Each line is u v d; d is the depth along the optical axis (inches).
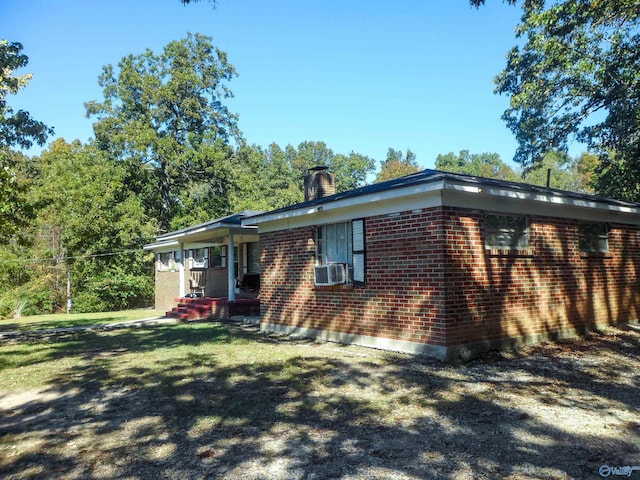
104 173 1230.9
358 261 370.6
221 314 623.2
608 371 272.4
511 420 192.4
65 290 1202.6
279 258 466.0
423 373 271.4
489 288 326.0
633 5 583.5
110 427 198.8
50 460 167.0
